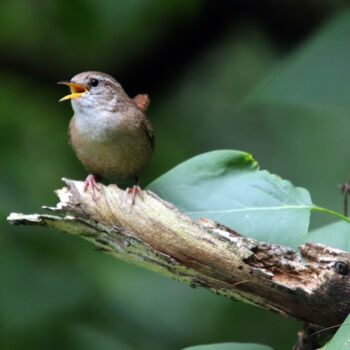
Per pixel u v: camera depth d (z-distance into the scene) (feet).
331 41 22.02
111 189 15.44
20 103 33.58
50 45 34.73
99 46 33.91
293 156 33.06
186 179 17.39
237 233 15.10
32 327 26.08
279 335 28.22
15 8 34.40
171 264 15.19
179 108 34.27
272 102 21.61
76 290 27.68
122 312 28.30
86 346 26.23
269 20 33.32
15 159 30.78
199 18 33.22
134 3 30.86
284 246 15.20
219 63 34.73
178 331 28.50
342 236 16.28
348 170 32.17
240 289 15.06
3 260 27.37
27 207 29.07
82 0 30.76
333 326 14.47
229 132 33.50
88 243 29.84
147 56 34.06
